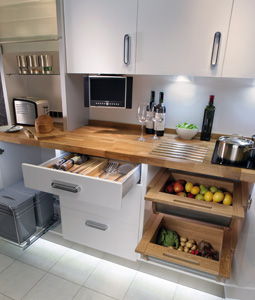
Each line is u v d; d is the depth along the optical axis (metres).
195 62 1.40
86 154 1.62
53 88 2.09
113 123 2.04
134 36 1.48
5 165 1.86
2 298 1.45
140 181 1.49
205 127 1.68
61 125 2.06
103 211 1.58
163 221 1.63
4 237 1.85
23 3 1.89
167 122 1.88
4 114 2.17
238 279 1.21
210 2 1.28
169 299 1.48
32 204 1.83
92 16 1.53
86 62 1.64
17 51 2.06
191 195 1.49
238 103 1.64
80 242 1.76
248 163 1.30
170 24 1.39
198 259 1.25
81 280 1.59
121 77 1.63
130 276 1.64
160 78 1.79
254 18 1.23
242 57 1.30
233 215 1.19
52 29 1.88
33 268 1.67
